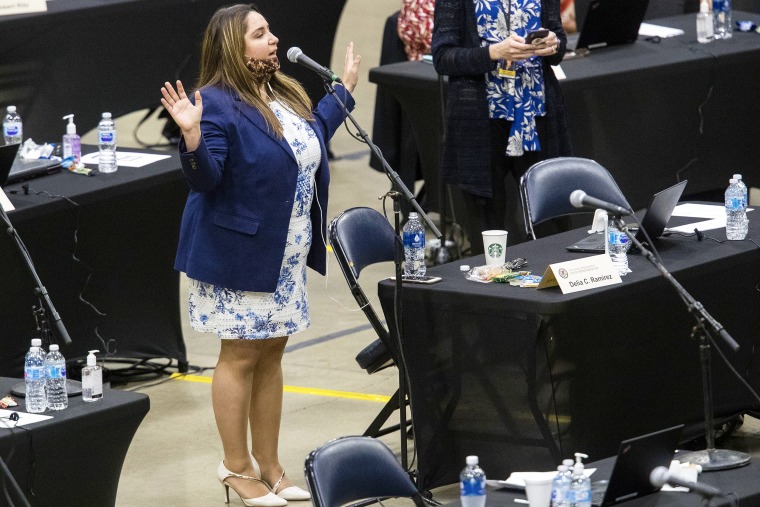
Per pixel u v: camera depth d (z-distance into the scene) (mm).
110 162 11797
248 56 9016
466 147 11867
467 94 11797
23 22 14242
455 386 9078
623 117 14219
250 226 9047
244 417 9516
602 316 8766
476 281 9094
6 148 10703
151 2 15344
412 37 15250
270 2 17359
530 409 8789
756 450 10094
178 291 12359
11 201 10953
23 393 8219
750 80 15086
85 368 8117
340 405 11656
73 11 14609
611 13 14430
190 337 13789
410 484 6961
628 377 9133
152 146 20516
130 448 10742
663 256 9641
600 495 6664
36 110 14570
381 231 9883
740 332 9984
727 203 10055
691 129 14812
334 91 8727
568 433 8789
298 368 12688
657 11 17984
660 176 14766
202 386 12234
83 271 11438
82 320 11539
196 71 16000
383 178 19203
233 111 8969
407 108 14180
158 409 11625
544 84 11898
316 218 9461
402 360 9062
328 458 6723
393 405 10055
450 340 9008
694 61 14492
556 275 8602
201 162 8586
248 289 9094
